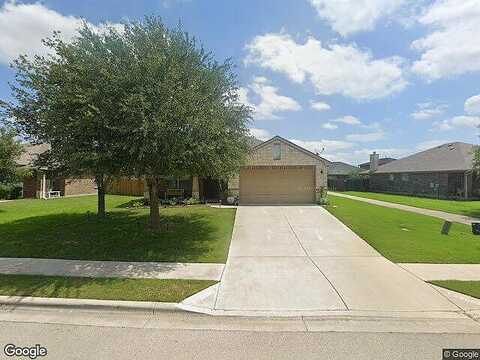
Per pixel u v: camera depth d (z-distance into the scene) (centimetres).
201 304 521
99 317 486
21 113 991
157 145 798
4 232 1065
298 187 1917
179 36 923
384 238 1009
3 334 429
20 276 650
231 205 1814
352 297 552
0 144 1641
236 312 496
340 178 4459
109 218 1330
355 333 434
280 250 878
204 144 851
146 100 785
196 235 1045
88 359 362
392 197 2812
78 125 770
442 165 2838
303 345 399
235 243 957
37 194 2495
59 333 430
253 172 1922
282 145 1873
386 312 496
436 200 2491
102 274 666
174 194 1983
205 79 943
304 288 594
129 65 817
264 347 393
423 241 970
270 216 1425
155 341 407
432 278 646
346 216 1430
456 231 1137
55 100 824
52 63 891
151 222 1105
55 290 571
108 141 812
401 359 367
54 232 1064
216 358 365
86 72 802
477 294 563
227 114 1019
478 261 766
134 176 930
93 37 861
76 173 882
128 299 531
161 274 668
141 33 864
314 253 848
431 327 453
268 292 574
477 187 2556
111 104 784
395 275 667
